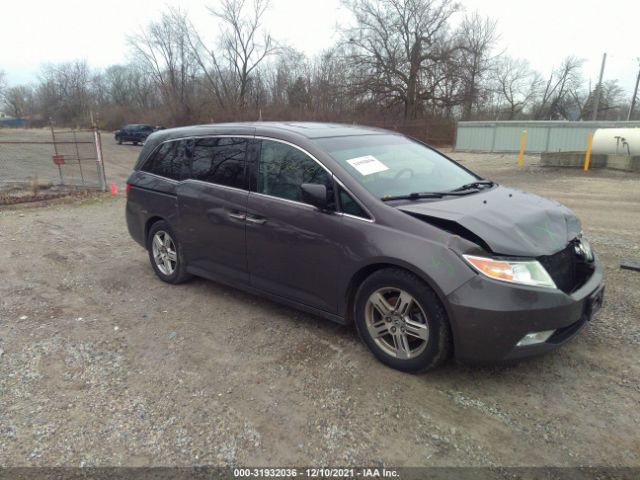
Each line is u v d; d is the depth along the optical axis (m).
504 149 26.34
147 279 5.45
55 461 2.57
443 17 38.22
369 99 40.16
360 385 3.19
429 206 3.35
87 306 4.70
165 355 3.68
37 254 6.54
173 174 4.99
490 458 2.52
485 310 2.85
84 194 12.38
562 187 12.66
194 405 3.04
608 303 4.35
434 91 39.03
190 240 4.75
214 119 48.06
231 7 47.69
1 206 10.66
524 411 2.89
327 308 3.70
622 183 13.10
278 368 3.45
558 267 3.12
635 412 2.85
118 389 3.24
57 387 3.27
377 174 3.69
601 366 3.34
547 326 2.90
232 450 2.63
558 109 57.22
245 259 4.22
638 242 6.49
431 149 4.66
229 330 4.07
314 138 3.89
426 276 3.00
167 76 53.81
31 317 4.44
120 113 65.62
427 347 3.10
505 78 55.09
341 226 3.46
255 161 4.15
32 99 90.56
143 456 2.60
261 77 50.50
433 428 2.76
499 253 2.93
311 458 2.56
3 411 3.00
